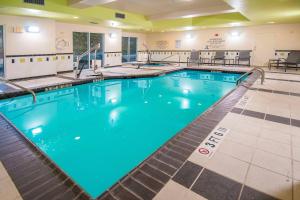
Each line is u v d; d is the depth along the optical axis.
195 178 1.98
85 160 2.97
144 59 15.50
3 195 1.74
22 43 7.36
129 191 1.81
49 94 6.27
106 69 10.60
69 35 9.62
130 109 5.24
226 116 3.69
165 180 1.95
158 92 6.89
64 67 9.54
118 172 2.71
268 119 3.55
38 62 7.86
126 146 3.40
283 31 10.65
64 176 1.99
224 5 7.93
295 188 1.85
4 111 4.93
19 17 7.20
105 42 11.52
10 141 2.74
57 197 1.73
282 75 8.53
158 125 4.24
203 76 9.67
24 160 2.27
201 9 8.51
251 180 1.96
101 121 4.45
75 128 4.09
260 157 2.36
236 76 9.55
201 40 13.18
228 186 1.88
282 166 2.19
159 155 2.38
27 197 1.72
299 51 9.95
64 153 3.16
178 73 10.48
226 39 12.30
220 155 2.40
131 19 9.77
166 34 14.55
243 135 2.93
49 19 8.04
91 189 2.38
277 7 6.45
